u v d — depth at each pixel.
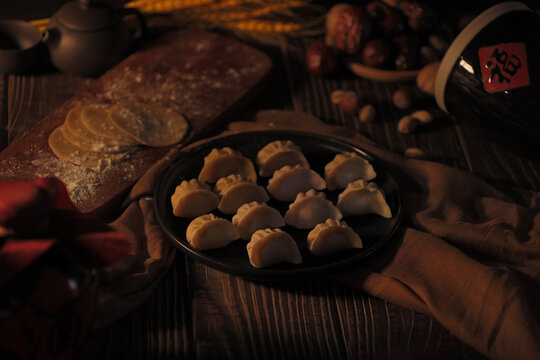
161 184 1.06
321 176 1.12
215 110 1.23
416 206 1.11
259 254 0.97
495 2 1.45
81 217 0.82
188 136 1.18
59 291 0.78
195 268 1.04
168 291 1.01
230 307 0.99
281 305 1.00
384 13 1.31
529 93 1.06
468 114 1.13
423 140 1.26
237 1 1.37
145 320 0.98
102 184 1.09
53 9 1.41
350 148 1.14
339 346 0.96
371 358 0.95
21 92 1.29
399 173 1.15
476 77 1.09
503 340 0.93
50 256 0.78
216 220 0.99
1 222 0.76
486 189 1.13
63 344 0.79
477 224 1.07
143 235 1.05
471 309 0.96
